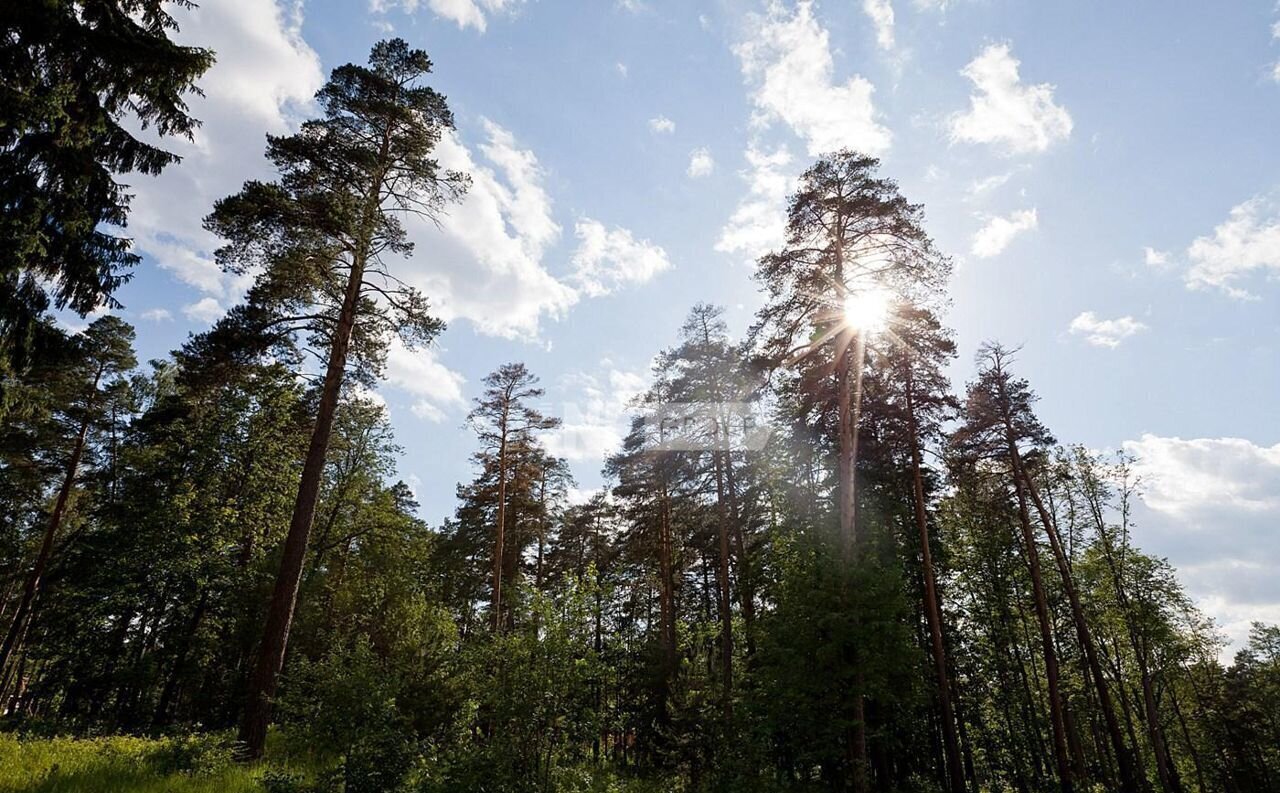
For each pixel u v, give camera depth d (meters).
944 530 27.86
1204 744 39.34
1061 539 28.78
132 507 21.55
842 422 15.98
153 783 9.83
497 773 8.42
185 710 24.88
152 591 20.66
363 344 16.34
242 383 16.83
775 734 13.29
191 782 10.15
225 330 14.79
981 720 28.17
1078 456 28.64
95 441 26.56
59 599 22.31
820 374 17.22
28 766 10.16
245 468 23.69
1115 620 26.95
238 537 22.88
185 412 22.72
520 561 31.38
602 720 9.28
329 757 9.52
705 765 15.12
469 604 28.25
